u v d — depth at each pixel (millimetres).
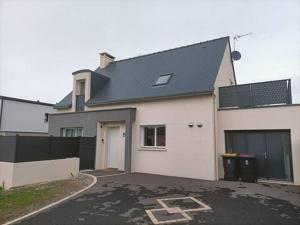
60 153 10273
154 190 7926
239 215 5398
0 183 8594
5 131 20469
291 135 9469
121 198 6879
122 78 15555
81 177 10453
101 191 7758
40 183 9078
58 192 7609
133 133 12438
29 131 22328
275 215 5395
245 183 9320
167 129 11445
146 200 6668
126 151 12070
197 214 5477
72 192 7613
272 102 10148
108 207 6012
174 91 11359
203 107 10586
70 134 14875
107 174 11352
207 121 10422
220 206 6094
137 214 5484
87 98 14750
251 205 6191
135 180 9773
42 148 9562
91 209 5859
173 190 7941
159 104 11836
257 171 10094
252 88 10641
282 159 9750
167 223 4918
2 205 6215
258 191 7855
